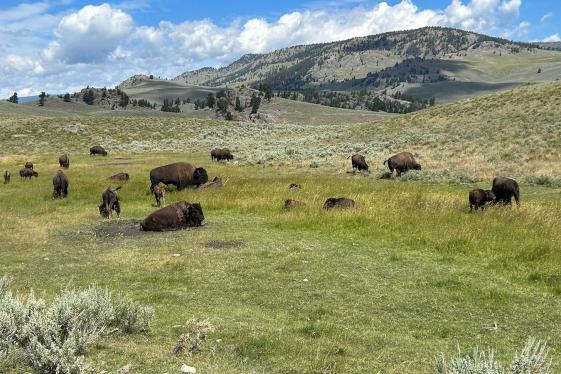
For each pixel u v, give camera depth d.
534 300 8.59
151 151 56.34
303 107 197.38
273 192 20.56
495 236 12.50
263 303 8.48
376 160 36.44
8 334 5.00
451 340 6.92
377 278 9.88
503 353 6.44
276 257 11.45
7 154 55.34
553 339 6.97
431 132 48.38
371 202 17.47
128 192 22.45
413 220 14.62
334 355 6.14
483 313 8.02
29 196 22.17
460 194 20.50
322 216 15.38
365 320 7.69
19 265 11.12
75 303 5.55
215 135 75.44
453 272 10.21
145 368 4.94
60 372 4.55
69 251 12.45
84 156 48.91
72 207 19.58
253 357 5.93
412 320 7.71
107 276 10.16
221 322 7.23
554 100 46.09
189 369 4.91
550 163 28.05
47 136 68.31
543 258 10.74
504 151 33.25
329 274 10.14
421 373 5.62
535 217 14.34
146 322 6.51
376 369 5.71
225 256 11.56
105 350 5.42
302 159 40.44
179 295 8.84
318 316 7.86
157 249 12.38
